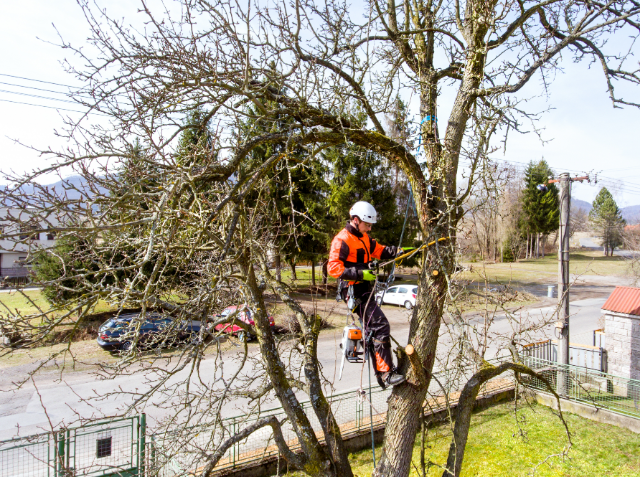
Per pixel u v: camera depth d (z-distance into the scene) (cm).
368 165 1905
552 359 1245
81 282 255
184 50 312
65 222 267
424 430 388
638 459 779
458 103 425
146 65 325
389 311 2175
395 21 489
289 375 442
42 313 249
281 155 322
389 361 363
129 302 279
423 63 470
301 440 362
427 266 401
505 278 2892
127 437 777
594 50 472
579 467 756
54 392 1076
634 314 1027
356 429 839
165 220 296
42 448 769
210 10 319
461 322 374
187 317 340
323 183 1945
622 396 1025
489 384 1127
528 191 4072
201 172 271
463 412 390
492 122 370
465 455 802
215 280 294
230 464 706
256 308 392
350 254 367
